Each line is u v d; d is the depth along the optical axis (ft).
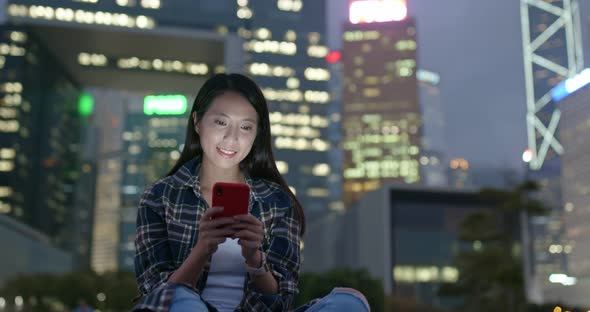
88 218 527.81
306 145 410.31
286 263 5.32
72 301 183.42
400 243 172.65
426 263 172.04
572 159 413.80
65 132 437.17
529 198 113.91
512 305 111.75
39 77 384.06
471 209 175.73
